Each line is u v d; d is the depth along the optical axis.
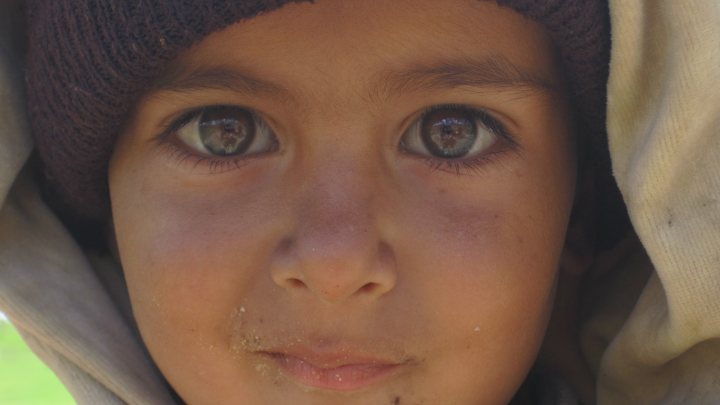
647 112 0.39
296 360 0.40
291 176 0.39
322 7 0.38
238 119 0.40
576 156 0.42
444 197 0.40
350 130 0.39
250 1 0.37
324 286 0.38
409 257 0.39
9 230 0.43
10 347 1.23
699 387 0.40
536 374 0.45
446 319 0.39
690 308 0.38
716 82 0.37
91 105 0.40
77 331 0.43
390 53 0.38
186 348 0.40
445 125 0.40
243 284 0.40
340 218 0.38
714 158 0.38
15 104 0.43
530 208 0.40
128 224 0.41
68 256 0.44
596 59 0.39
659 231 0.38
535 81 0.40
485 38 0.39
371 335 0.39
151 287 0.41
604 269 0.44
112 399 0.43
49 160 0.42
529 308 0.40
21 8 0.43
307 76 0.38
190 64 0.39
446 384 0.40
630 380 0.41
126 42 0.38
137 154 0.41
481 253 0.40
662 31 0.38
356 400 0.40
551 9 0.38
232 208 0.40
